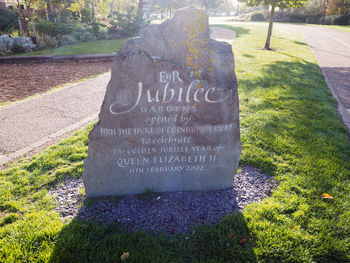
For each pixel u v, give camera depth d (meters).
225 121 3.33
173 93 3.14
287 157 4.18
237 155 3.52
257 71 9.12
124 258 2.59
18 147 4.64
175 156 3.47
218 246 2.73
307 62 11.18
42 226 2.93
